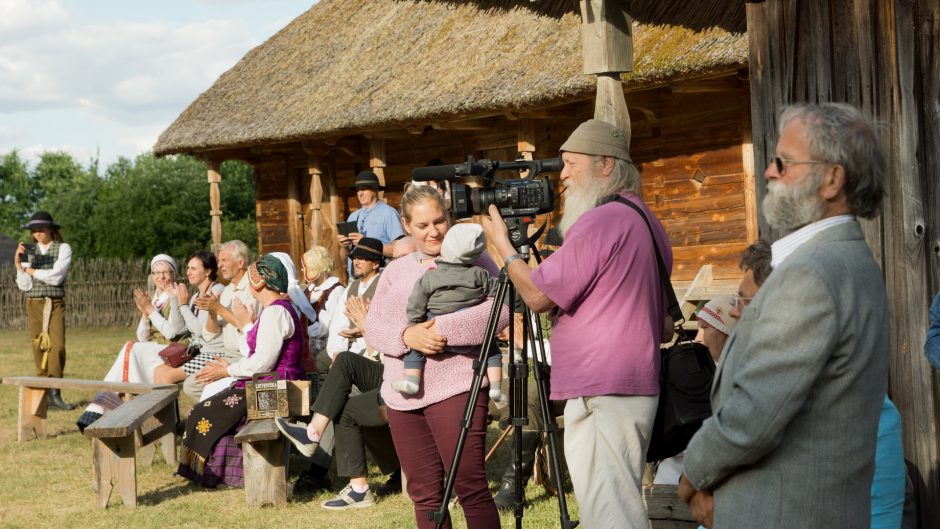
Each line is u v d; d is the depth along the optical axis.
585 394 3.42
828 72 4.38
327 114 13.88
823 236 2.25
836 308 2.14
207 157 16.84
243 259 7.67
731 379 2.31
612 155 3.60
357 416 5.95
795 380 2.14
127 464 6.17
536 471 6.16
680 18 9.16
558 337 3.52
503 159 13.80
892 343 4.18
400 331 4.30
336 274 16.16
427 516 4.33
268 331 6.32
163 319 8.22
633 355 3.40
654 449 3.62
